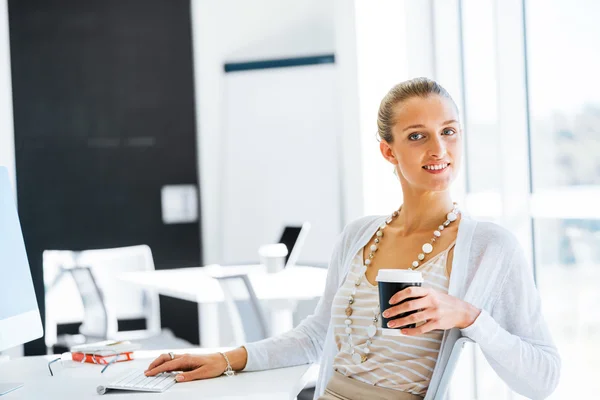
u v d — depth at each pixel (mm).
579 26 2814
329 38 5336
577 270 2885
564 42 2883
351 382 1700
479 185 3414
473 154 3438
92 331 3965
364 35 3889
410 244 1755
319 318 1949
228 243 5398
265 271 3805
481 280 1631
